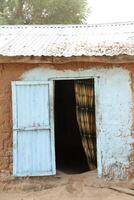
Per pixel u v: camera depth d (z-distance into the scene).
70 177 8.06
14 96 7.87
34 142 7.95
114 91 7.95
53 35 10.08
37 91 7.95
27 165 7.94
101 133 7.97
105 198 7.31
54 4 26.06
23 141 7.93
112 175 7.97
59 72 7.96
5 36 9.97
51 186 7.86
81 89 8.55
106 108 7.97
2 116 7.98
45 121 7.95
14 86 7.87
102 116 7.97
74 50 8.00
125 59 7.56
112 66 7.91
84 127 8.60
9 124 8.00
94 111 8.40
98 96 7.95
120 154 7.97
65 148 12.18
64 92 12.44
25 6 26.28
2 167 8.01
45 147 7.97
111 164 7.98
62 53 7.73
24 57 7.62
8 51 7.93
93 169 8.59
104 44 8.55
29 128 7.91
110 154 7.98
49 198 7.40
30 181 7.97
